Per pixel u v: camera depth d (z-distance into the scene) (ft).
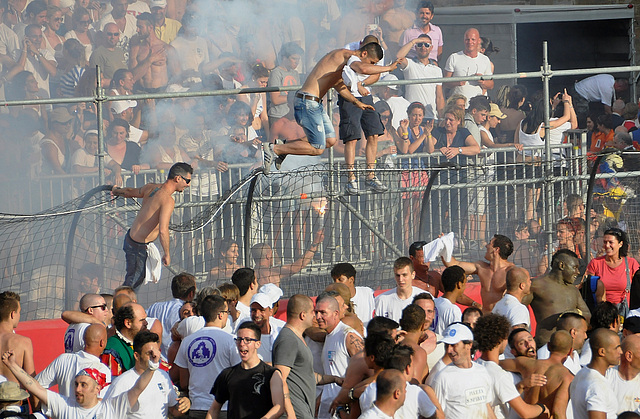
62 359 90.43
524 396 87.56
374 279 138.31
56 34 169.89
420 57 175.22
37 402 91.86
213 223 132.36
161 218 118.42
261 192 133.08
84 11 171.83
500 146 165.07
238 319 99.86
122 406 84.12
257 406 81.66
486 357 85.76
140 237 120.67
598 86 200.54
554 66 217.56
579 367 94.27
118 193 123.13
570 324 97.55
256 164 141.79
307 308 88.17
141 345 85.05
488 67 183.21
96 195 133.69
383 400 74.23
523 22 205.98
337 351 92.99
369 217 137.59
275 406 80.69
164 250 118.52
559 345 86.89
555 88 219.61
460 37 202.80
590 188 135.23
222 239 132.26
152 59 168.66
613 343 84.17
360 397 78.59
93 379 84.23
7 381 86.63
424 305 93.09
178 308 107.86
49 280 132.57
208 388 90.17
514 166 147.43
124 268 137.08
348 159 132.77
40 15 166.81
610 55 221.66
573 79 218.18
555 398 86.17
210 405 89.61
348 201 135.85
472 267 120.16
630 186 148.77
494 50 200.75
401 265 109.19
